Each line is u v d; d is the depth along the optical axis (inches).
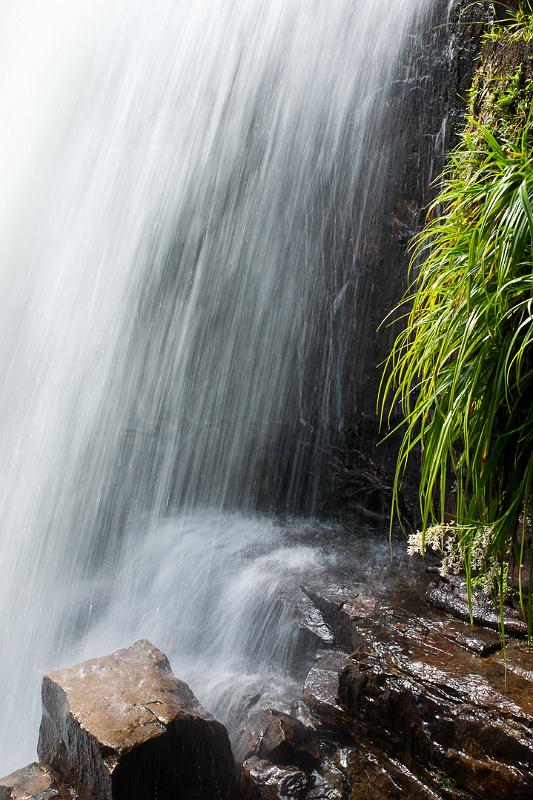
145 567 240.8
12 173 387.2
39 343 329.1
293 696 152.7
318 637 161.3
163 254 302.0
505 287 75.4
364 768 123.6
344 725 130.8
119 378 305.7
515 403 78.2
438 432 87.4
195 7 316.2
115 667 143.9
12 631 243.9
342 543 215.6
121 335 309.3
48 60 401.7
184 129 304.3
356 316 228.4
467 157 131.5
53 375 318.0
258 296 267.7
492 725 105.9
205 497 281.1
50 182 362.0
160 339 299.7
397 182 210.7
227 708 155.6
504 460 85.2
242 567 208.4
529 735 102.5
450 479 160.7
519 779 100.7
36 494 293.3
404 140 208.5
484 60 155.1
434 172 196.5
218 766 129.2
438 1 198.7
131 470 291.6
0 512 295.0
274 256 261.4
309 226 247.0
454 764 109.6
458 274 91.8
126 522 286.0
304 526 239.8
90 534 284.0
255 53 277.0
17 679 221.0
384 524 220.5
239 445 273.6
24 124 399.2
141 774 117.6
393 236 212.7
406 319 207.6
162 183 308.2
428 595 154.5
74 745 126.7
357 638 144.9
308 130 248.7
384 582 173.8
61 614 237.6
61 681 137.6
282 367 259.6
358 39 229.5
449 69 191.2
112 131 340.2
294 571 194.9
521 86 129.3
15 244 364.2
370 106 222.1
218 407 281.7
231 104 284.8
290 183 254.7
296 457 256.2
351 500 233.9
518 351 73.1
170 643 201.2
